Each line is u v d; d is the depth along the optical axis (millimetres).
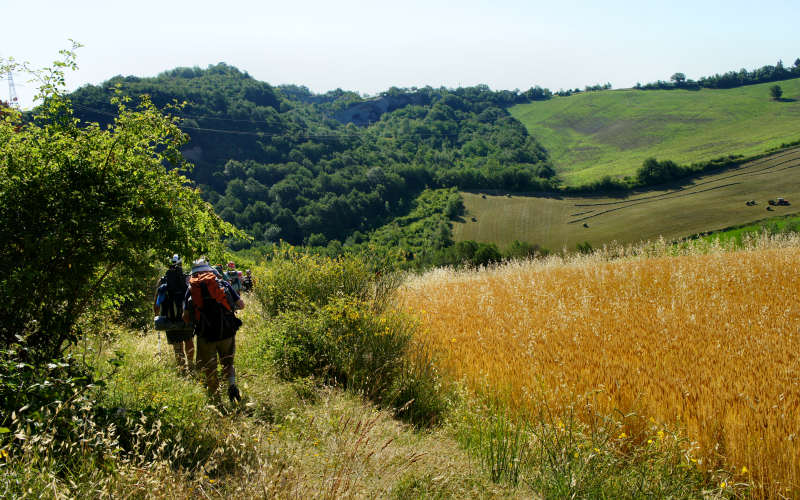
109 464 2746
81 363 3863
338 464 3166
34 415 2705
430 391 5730
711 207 105125
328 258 8859
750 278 12469
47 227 3928
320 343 6441
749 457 4027
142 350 6027
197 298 4863
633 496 3629
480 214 125500
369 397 5633
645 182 130875
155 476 2586
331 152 155375
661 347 7059
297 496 2754
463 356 7258
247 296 11203
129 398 3875
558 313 9695
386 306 8086
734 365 6055
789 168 118500
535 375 5977
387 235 114125
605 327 8477
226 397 4520
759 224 89312
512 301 12195
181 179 5008
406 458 3609
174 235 4629
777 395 4988
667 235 93812
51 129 4469
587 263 20844
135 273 4785
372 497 2980
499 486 3566
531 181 142875
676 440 4066
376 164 154000
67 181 4059
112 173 4305
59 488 2367
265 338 6594
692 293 11195
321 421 4004
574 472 3750
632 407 4867
